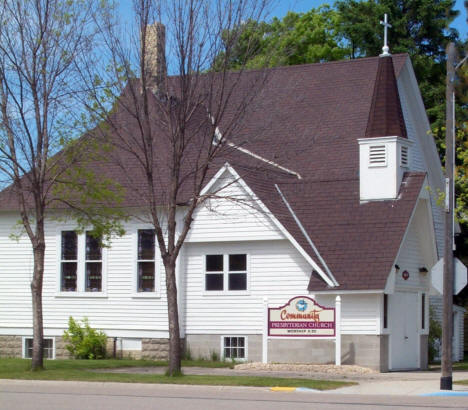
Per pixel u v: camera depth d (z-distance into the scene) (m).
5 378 22.95
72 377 23.02
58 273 32.66
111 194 26.92
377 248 28.27
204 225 30.14
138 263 31.56
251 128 33.41
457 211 28.97
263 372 25.81
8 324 33.34
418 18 49.19
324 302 28.30
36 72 24.52
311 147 33.56
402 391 20.58
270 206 29.31
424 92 47.03
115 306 31.73
